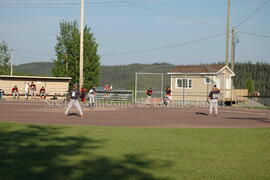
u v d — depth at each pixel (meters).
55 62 51.44
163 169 8.44
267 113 29.72
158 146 11.55
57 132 14.41
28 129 15.20
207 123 20.28
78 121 19.94
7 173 7.68
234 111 31.38
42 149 10.49
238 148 11.56
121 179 7.41
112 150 10.62
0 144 11.23
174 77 44.66
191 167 8.76
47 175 7.59
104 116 23.53
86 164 8.70
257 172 8.41
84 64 50.31
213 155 10.29
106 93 43.94
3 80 44.66
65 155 9.70
